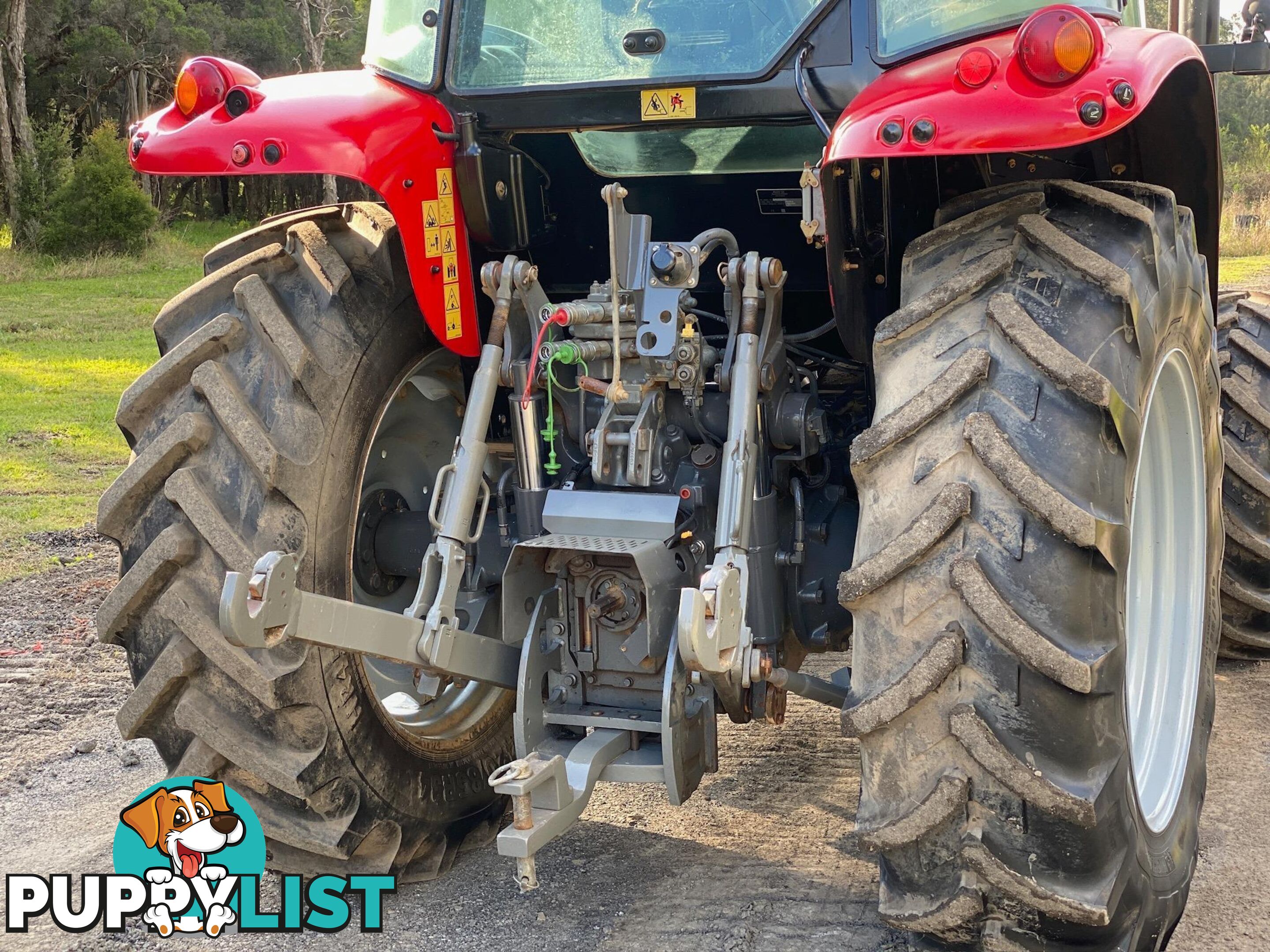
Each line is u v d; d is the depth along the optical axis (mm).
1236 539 4031
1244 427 4047
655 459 2795
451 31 2826
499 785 2363
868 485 2146
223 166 2596
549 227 3195
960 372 2076
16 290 22203
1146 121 2830
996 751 2008
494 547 3127
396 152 2643
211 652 2500
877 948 2574
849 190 2547
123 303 19641
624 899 2871
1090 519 1968
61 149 31266
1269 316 4164
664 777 2590
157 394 2598
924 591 2061
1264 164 25500
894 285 2707
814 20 2547
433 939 2729
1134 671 2756
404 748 2877
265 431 2545
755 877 2938
